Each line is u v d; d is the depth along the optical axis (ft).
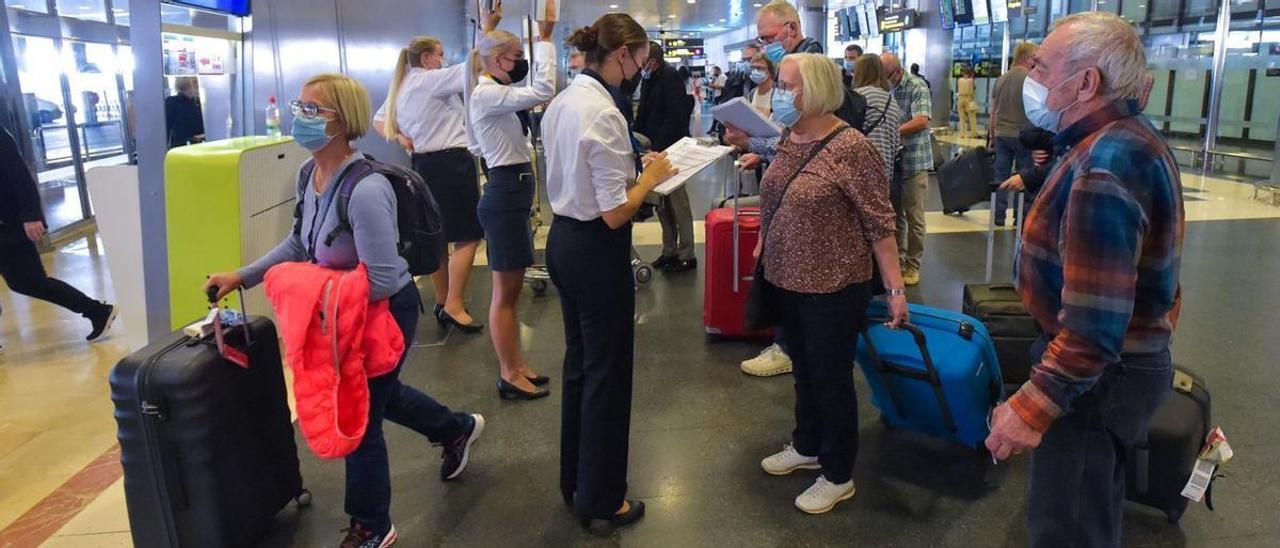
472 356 12.62
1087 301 4.29
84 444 10.17
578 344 7.61
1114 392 4.79
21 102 21.53
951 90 51.21
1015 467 8.74
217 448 6.88
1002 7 43.50
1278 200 23.84
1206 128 32.42
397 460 9.26
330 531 7.84
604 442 7.45
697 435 9.76
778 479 8.68
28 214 13.11
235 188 11.71
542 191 27.53
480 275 17.49
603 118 6.60
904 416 9.10
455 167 13.14
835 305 7.37
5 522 8.25
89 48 24.98
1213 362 11.50
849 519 7.86
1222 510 7.77
